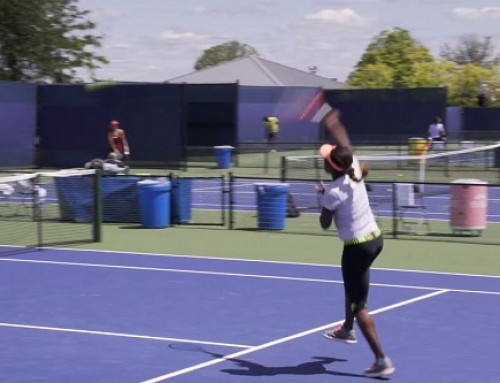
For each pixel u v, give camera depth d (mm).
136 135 37906
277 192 19922
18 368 8695
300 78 61156
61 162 38531
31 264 15328
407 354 9305
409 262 15727
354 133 52875
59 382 8195
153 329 10406
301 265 15258
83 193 21219
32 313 11328
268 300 12172
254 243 18000
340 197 8250
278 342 9781
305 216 22438
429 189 28875
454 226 19188
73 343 9727
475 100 74125
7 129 37312
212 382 8195
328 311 11438
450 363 8953
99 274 14312
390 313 11398
